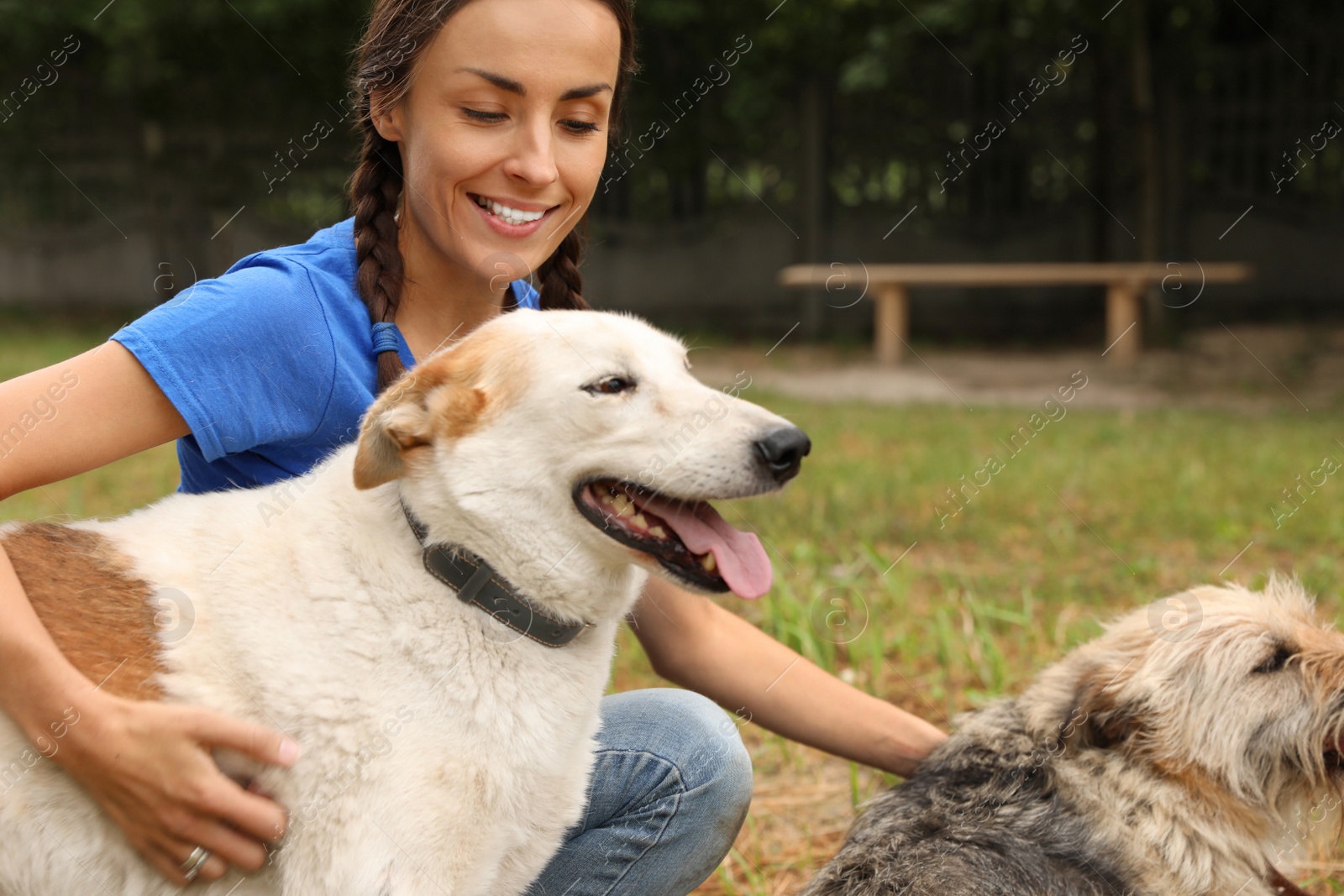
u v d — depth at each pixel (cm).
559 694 201
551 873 234
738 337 1555
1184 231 1488
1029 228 1548
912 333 1555
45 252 1667
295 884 179
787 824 328
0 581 177
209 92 1516
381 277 223
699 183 1616
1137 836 231
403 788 182
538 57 213
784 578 483
